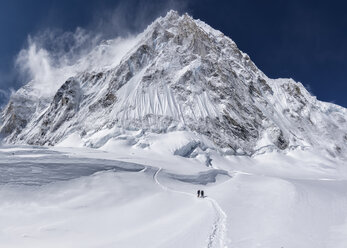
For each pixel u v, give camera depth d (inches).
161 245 743.7
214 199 1446.9
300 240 751.1
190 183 2162.9
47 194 1537.9
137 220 1240.2
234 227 869.8
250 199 1416.1
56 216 1298.0
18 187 1541.6
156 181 1969.7
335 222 951.6
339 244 730.8
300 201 1274.6
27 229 1099.9
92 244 886.4
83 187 1670.8
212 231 818.8
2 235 1020.5
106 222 1230.9
